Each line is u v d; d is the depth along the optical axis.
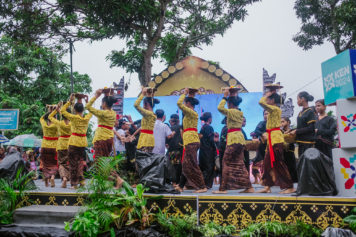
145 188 4.93
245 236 4.36
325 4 12.76
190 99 5.99
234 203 4.72
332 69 5.16
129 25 12.47
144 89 6.37
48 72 16.89
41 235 4.46
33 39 13.59
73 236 4.43
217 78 10.40
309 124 5.58
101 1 11.16
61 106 6.91
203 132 6.46
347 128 4.80
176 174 6.74
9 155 6.35
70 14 12.45
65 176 6.57
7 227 4.80
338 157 4.90
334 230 4.18
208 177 6.33
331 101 5.21
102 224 4.56
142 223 4.63
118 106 9.97
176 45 15.05
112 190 4.89
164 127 7.00
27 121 14.91
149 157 5.52
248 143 8.52
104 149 6.01
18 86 16.69
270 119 5.48
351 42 12.44
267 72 8.55
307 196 4.61
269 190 5.48
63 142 6.66
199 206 4.81
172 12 15.13
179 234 4.46
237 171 5.46
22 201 5.56
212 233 4.41
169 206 4.91
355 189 4.72
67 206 5.36
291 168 5.77
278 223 4.45
